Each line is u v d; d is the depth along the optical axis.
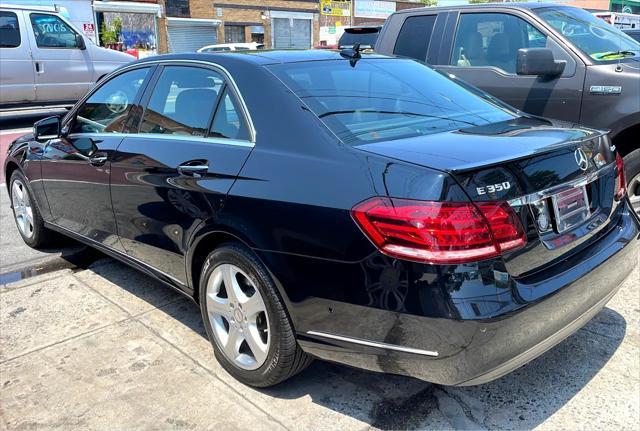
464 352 2.23
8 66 11.98
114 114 3.90
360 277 2.36
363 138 2.69
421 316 2.23
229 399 2.90
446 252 2.20
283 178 2.66
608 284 2.82
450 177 2.23
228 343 3.01
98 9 26.48
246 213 2.74
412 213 2.23
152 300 4.02
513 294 2.30
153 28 29.05
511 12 5.34
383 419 2.75
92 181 3.88
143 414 2.79
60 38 12.69
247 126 2.96
